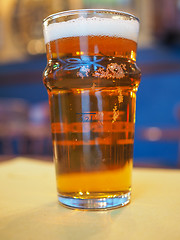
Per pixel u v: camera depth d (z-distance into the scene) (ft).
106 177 0.76
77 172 0.77
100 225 0.65
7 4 7.72
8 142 6.09
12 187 1.00
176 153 7.27
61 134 0.79
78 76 0.75
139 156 7.59
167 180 1.09
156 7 6.92
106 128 0.76
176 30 6.88
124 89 0.79
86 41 0.76
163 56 7.14
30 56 7.89
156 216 0.70
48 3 7.22
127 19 0.80
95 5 7.01
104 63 0.76
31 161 1.52
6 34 7.93
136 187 0.99
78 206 0.76
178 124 7.15
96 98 0.75
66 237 0.58
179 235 0.58
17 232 0.61
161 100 7.36
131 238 0.57
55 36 0.80
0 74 8.28
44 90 8.27
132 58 0.84
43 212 0.75
